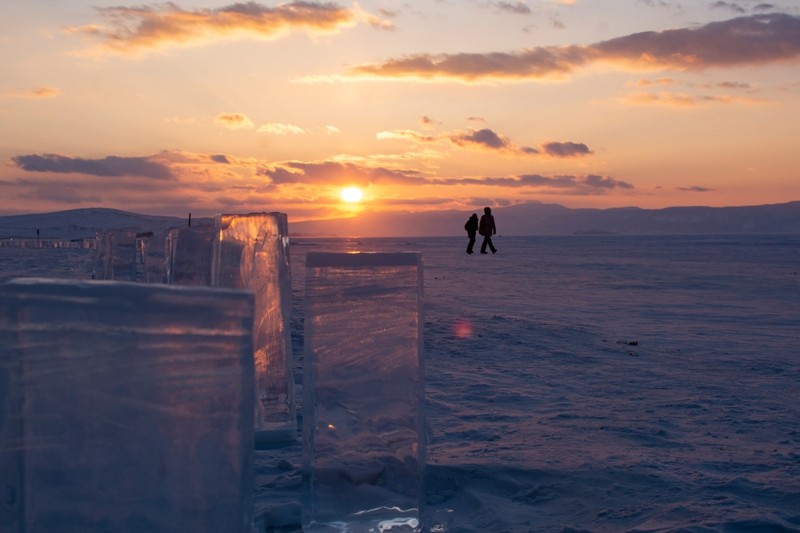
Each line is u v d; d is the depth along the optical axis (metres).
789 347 11.26
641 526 3.79
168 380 2.54
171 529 2.54
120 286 2.55
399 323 3.74
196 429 2.55
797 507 4.15
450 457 5.02
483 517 3.98
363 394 3.74
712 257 51.00
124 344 2.55
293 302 15.35
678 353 10.45
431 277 27.48
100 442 2.55
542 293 21.09
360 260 3.73
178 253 6.44
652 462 4.93
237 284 5.59
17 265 20.38
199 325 2.55
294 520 3.83
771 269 35.50
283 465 4.83
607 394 7.48
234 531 2.55
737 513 3.93
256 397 5.55
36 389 2.55
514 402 7.03
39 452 2.56
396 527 3.71
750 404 7.07
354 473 3.72
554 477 4.62
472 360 9.48
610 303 18.41
